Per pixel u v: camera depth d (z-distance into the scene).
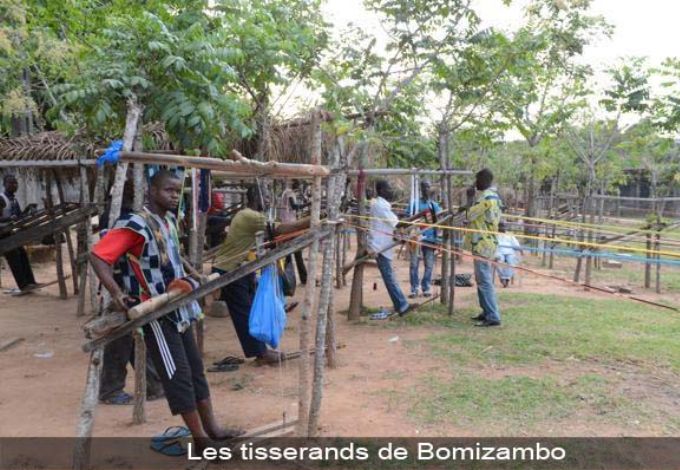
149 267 3.86
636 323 8.20
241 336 6.31
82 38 9.09
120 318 3.69
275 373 6.18
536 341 7.26
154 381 5.48
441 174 9.36
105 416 5.09
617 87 10.93
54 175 10.41
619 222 20.33
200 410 4.39
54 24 9.51
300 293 10.70
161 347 3.92
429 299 9.88
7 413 5.13
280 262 5.58
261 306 4.95
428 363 6.43
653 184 19.91
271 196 9.18
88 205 8.02
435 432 4.67
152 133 7.67
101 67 5.43
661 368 6.21
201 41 5.54
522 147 20.09
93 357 3.72
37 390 5.70
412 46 7.62
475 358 6.59
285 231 5.93
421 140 9.66
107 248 3.66
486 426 4.78
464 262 14.71
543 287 11.51
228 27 6.82
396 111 8.35
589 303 9.66
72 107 6.36
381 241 8.44
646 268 11.66
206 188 6.05
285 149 8.09
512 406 5.19
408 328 8.02
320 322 4.51
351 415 5.00
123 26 5.57
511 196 23.30
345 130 5.97
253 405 5.28
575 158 20.66
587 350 6.84
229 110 5.75
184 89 5.55
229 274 3.94
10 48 6.68
